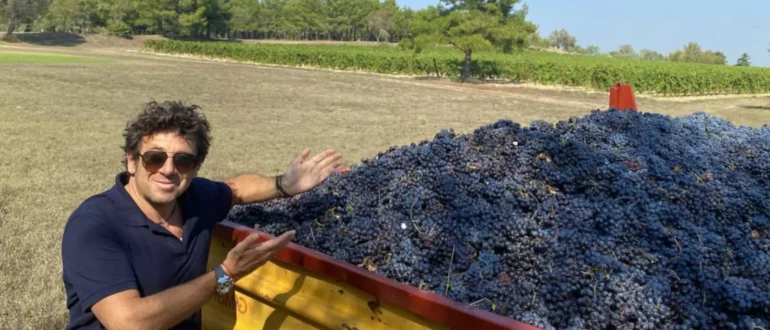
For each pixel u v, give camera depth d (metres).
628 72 37.75
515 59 47.69
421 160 3.79
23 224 7.16
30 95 20.92
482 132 4.14
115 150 11.90
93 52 63.09
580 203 3.29
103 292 2.50
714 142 4.60
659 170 3.63
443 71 47.12
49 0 78.50
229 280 2.65
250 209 3.57
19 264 6.02
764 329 2.39
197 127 2.79
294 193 3.34
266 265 3.00
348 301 2.63
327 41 125.94
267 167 10.95
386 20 122.56
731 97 40.38
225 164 11.02
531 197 3.42
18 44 69.69
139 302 2.49
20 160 10.55
